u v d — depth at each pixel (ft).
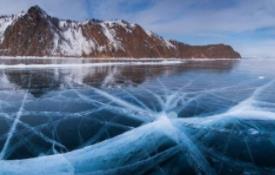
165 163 24.56
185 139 30.19
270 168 24.35
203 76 107.04
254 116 40.42
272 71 141.49
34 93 58.80
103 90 65.10
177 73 122.52
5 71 108.27
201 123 36.42
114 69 141.08
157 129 33.71
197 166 24.20
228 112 43.06
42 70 118.01
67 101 51.21
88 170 23.16
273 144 29.14
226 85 77.77
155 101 52.37
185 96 58.39
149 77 99.91
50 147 28.02
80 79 86.84
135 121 37.63
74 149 27.48
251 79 95.20
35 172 22.67
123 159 25.26
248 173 23.40
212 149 27.71
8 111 42.88
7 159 25.09
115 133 32.35
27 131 33.22
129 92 62.90
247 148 28.14
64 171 22.91
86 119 38.68
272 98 56.13
